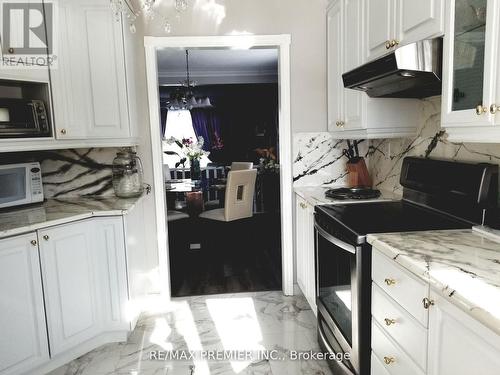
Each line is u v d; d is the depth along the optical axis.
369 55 2.16
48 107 2.42
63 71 2.44
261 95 7.68
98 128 2.55
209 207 5.68
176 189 4.65
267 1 2.94
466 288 1.00
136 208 2.79
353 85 2.04
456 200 1.79
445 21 1.42
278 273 3.74
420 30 1.63
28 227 2.00
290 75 3.02
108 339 2.52
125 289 2.46
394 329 1.42
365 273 1.62
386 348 1.50
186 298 3.19
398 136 2.31
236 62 6.12
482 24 1.25
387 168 2.72
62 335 2.23
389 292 1.44
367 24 2.17
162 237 3.04
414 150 2.34
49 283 2.14
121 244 2.43
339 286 1.91
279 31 2.97
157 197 3.00
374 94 2.18
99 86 2.52
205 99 6.13
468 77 1.32
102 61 2.50
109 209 2.39
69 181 2.88
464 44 1.34
